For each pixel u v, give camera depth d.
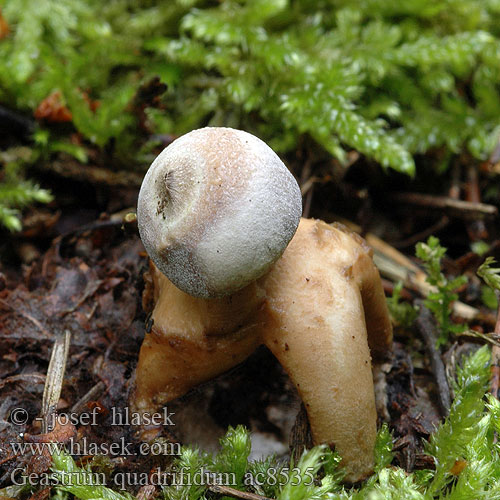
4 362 0.06
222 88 0.08
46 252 0.07
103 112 0.08
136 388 0.05
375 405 0.05
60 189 0.08
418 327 0.07
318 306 0.05
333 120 0.08
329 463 0.05
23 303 0.06
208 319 0.05
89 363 0.06
